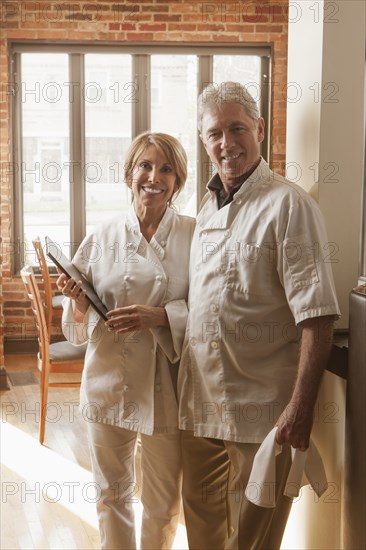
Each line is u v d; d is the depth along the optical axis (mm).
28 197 6887
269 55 6832
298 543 2527
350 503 1795
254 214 2072
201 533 2398
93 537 3262
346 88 2219
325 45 2197
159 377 2373
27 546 3176
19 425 4816
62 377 5973
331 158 2234
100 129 6898
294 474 1979
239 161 2117
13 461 4195
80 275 2463
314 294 1942
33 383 5848
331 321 1968
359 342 1734
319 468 2092
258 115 2172
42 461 4199
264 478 1967
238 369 2098
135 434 2506
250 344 2080
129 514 2516
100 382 2412
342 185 2250
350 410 1798
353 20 2199
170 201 2477
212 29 6754
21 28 6609
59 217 6949
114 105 6887
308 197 2035
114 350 2389
